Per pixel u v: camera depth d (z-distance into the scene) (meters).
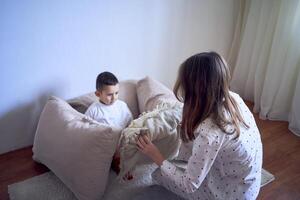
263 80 2.52
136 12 1.96
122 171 1.54
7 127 1.76
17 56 1.60
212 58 1.02
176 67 2.42
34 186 1.56
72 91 1.90
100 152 1.38
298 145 2.11
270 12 2.38
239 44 2.79
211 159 1.04
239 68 2.77
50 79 1.77
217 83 1.01
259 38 2.50
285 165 1.88
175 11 2.18
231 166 1.16
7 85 1.64
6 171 1.67
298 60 2.28
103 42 1.89
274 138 2.20
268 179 1.73
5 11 1.47
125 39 1.99
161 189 1.55
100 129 1.39
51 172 1.67
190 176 1.08
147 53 2.16
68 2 1.64
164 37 2.21
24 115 1.79
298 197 1.61
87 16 1.75
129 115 1.90
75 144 1.41
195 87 1.02
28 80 1.70
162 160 1.22
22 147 1.88
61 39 1.71
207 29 2.50
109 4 1.80
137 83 2.09
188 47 2.42
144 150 1.30
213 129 1.03
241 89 2.85
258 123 2.41
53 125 1.56
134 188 1.56
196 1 2.28
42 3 1.56
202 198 1.28
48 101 1.68
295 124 2.27
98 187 1.41
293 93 2.38
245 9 2.62
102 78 1.71
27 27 1.57
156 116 1.64
